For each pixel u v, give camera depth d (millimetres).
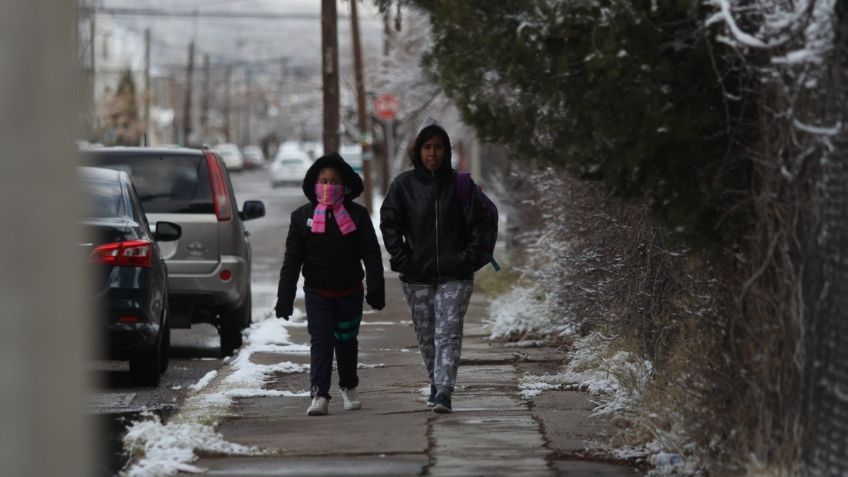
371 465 17188
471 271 20703
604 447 17906
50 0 8789
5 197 8648
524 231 42500
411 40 68562
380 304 21328
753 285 14500
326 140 58844
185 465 17234
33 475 8719
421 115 68312
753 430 14656
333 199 20891
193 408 21609
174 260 30078
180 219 30172
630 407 19516
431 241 20469
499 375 25531
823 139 12641
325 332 21141
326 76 58656
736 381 15172
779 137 13820
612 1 14172
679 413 17281
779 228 14055
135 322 24219
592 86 14625
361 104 79812
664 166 14742
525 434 19172
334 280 21094
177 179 30641
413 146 20641
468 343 30656
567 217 27438
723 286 15680
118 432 20703
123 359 25625
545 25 14430
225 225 30469
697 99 14852
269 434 19500
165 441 18203
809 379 13281
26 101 8688
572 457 17609
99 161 30734
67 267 8875
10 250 8648
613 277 23766
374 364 27641
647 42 14289
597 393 22625
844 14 12422
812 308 13219
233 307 30859
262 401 22781
